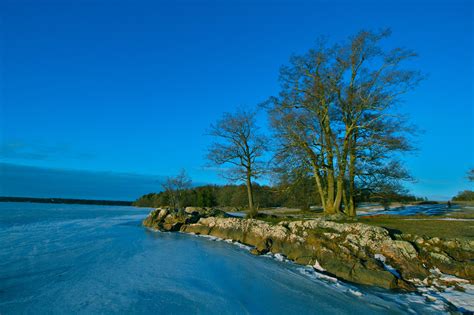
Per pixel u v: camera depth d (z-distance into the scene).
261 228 19.58
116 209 75.00
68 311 7.92
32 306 8.24
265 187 26.30
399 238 13.84
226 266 13.58
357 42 20.55
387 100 19.86
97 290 9.65
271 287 10.73
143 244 19.12
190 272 12.26
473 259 11.91
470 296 9.84
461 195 66.12
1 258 14.12
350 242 13.86
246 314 8.21
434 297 9.86
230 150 27.11
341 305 9.17
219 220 24.61
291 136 21.98
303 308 8.84
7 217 37.19
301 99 22.23
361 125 21.03
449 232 14.45
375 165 22.12
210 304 8.78
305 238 15.70
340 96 21.50
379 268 11.83
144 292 9.55
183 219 29.36
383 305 9.23
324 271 12.93
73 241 19.62
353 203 22.67
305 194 30.02
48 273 11.61
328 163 22.02
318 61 21.59
